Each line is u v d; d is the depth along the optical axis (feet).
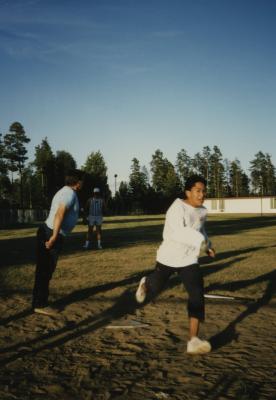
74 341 14.61
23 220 147.95
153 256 38.01
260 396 10.21
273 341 14.42
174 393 10.42
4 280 26.27
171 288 23.34
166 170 348.18
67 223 18.94
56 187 253.85
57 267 31.24
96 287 23.77
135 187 323.37
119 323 16.78
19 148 223.30
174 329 15.98
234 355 13.07
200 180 13.94
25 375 11.63
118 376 11.53
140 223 115.03
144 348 13.84
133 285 24.23
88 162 244.42
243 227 90.12
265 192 384.06
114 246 48.19
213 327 16.20
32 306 18.84
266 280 25.70
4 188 227.40
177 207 13.75
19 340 14.71
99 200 46.16
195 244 13.06
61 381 11.21
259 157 385.50
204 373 11.66
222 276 26.89
